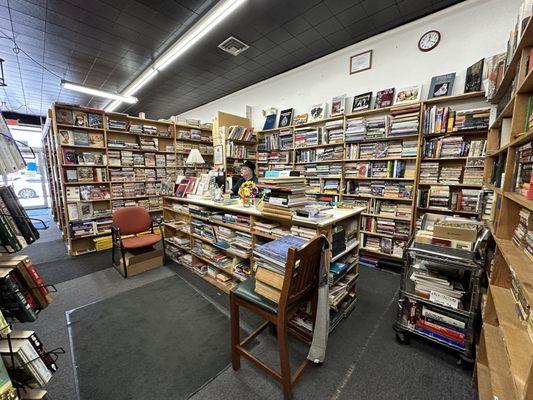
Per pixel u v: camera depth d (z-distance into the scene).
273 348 1.62
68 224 3.45
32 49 3.38
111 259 3.33
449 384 1.33
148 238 2.94
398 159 2.77
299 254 1.11
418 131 2.56
